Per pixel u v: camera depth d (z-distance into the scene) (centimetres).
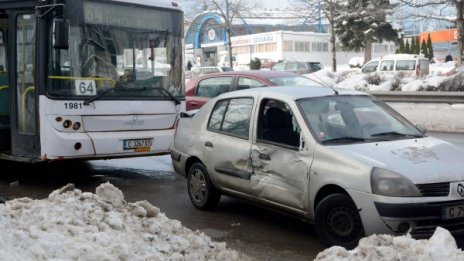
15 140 987
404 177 581
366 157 616
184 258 507
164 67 1056
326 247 634
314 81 1270
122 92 991
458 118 1653
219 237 696
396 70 3341
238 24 6134
